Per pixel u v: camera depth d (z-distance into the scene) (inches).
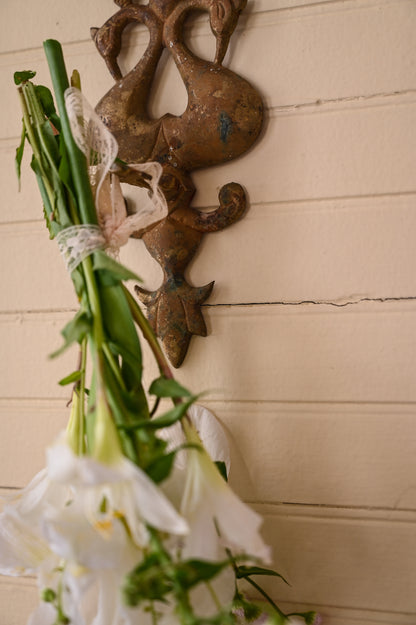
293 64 28.7
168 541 22.4
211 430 28.6
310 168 28.6
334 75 28.4
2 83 31.6
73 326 23.9
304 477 28.7
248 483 29.2
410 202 27.9
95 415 23.5
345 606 28.3
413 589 27.7
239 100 28.4
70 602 23.3
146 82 29.5
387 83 28.0
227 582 24.6
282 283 28.9
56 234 25.9
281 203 28.9
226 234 29.4
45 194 26.8
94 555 21.8
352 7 28.2
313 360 28.7
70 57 31.0
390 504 28.0
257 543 22.5
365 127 28.2
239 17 29.1
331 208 28.5
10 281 31.6
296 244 28.8
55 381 31.2
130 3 29.7
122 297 24.9
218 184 29.5
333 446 28.5
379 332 28.1
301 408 28.8
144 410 24.7
